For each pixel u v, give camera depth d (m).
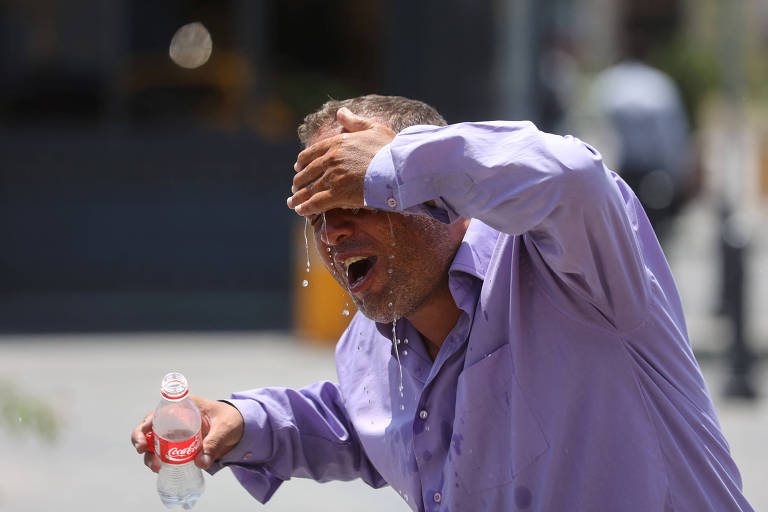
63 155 45.53
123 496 21.64
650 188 36.22
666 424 8.55
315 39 46.09
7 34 45.25
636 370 8.48
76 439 25.47
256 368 32.94
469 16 45.47
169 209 46.19
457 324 9.00
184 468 9.50
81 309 42.91
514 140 7.88
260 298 45.06
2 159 45.34
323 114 9.21
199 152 46.00
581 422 8.45
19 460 23.83
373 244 8.70
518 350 8.59
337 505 21.48
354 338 10.38
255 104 46.16
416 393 9.49
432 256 8.81
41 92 45.50
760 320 39.62
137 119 45.91
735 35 34.53
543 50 45.53
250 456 10.19
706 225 63.09
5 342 37.31
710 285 46.31
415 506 9.49
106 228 45.97
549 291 8.56
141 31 45.69
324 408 10.56
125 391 30.16
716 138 70.31
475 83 45.59
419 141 8.02
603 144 36.84
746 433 26.25
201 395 29.30
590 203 7.73
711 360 33.12
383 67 45.97
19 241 45.66
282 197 46.56
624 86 36.56
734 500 8.75
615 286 8.18
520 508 8.63
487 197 7.87
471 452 8.81
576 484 8.45
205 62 45.94
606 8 79.31
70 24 45.47
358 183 8.12
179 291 46.19
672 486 8.45
